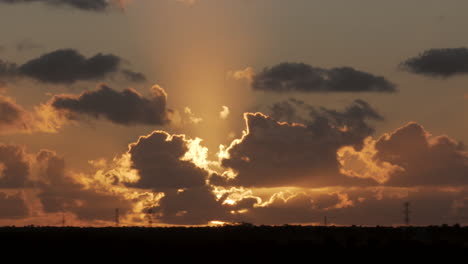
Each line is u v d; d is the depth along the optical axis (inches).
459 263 4284.0
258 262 4266.7
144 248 4968.0
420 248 4810.5
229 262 4276.6
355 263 4256.9
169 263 4244.6
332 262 4284.0
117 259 4436.5
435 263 4286.4
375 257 4456.2
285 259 4379.9
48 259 4480.8
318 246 5000.0
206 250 4813.0
